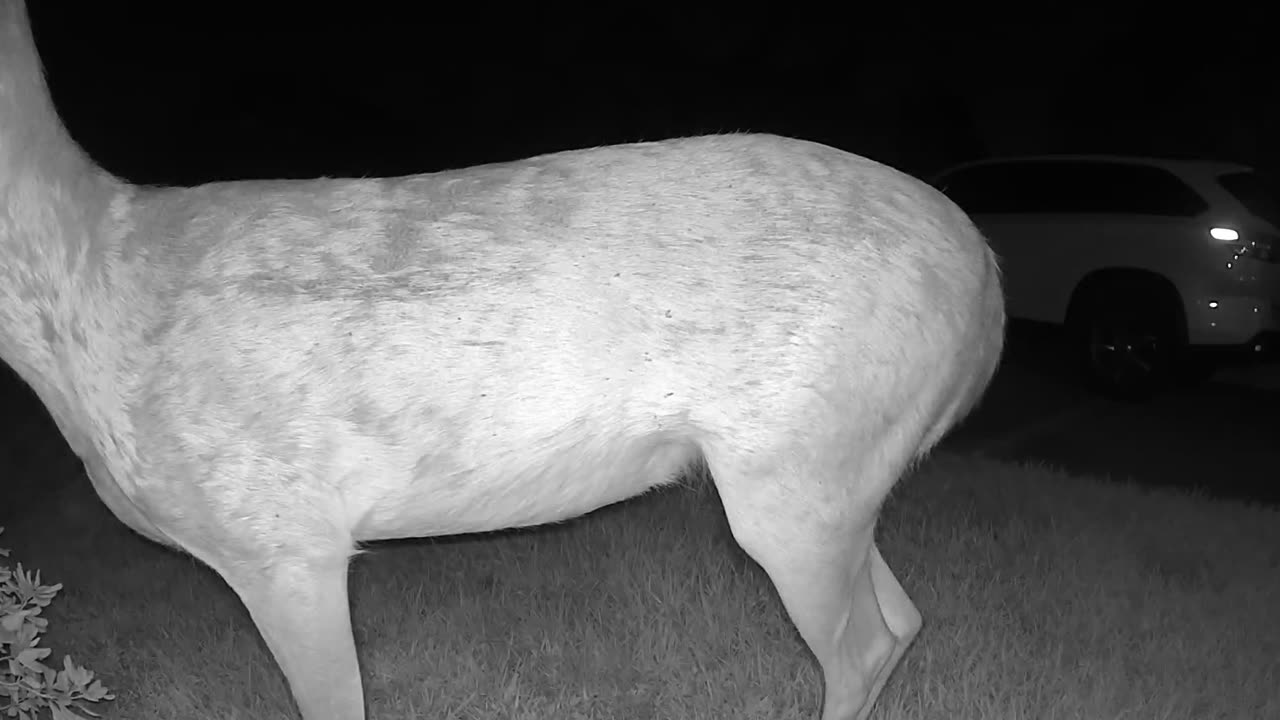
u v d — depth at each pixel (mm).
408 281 3414
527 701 4621
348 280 3414
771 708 4535
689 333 3488
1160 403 11281
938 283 3697
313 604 3521
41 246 3391
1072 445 9789
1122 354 11375
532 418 3465
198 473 3418
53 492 7613
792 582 3760
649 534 6238
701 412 3551
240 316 3400
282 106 21859
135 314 3414
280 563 3486
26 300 3418
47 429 9211
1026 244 12188
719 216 3562
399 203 3525
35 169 3365
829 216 3605
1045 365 13086
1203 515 6836
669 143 3740
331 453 3432
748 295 3512
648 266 3484
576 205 3533
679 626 5211
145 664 5082
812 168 3709
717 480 3672
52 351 3459
